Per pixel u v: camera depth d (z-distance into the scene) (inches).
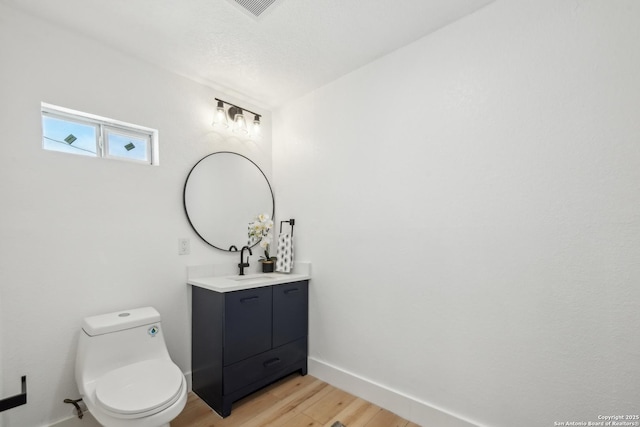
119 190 71.1
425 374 67.0
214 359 73.0
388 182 74.7
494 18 59.3
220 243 90.4
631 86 46.2
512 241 56.4
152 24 63.7
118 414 46.8
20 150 58.6
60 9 59.2
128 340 62.2
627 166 46.3
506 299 56.9
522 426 54.6
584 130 49.8
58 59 63.6
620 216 46.7
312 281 91.9
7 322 56.4
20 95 58.9
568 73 51.5
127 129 75.9
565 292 51.0
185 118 84.0
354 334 80.6
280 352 83.7
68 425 61.9
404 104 72.2
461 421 61.2
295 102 98.9
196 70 81.7
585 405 49.0
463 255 62.2
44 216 60.9
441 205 65.6
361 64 80.0
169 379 55.7
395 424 67.3
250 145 100.3
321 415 70.6
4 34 57.6
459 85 63.7
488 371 58.6
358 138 81.4
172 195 80.4
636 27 46.1
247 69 81.5
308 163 94.4
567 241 51.0
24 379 44.3
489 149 59.5
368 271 78.0
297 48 72.7
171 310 79.3
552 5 53.1
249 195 98.7
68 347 62.9
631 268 45.8
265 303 79.9
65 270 63.1
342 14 61.4
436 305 65.8
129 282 72.0
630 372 45.6
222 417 69.8
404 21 64.0
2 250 56.4
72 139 68.6
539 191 53.8
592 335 48.6
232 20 62.6
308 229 93.8
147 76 76.8
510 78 57.3
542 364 52.9
